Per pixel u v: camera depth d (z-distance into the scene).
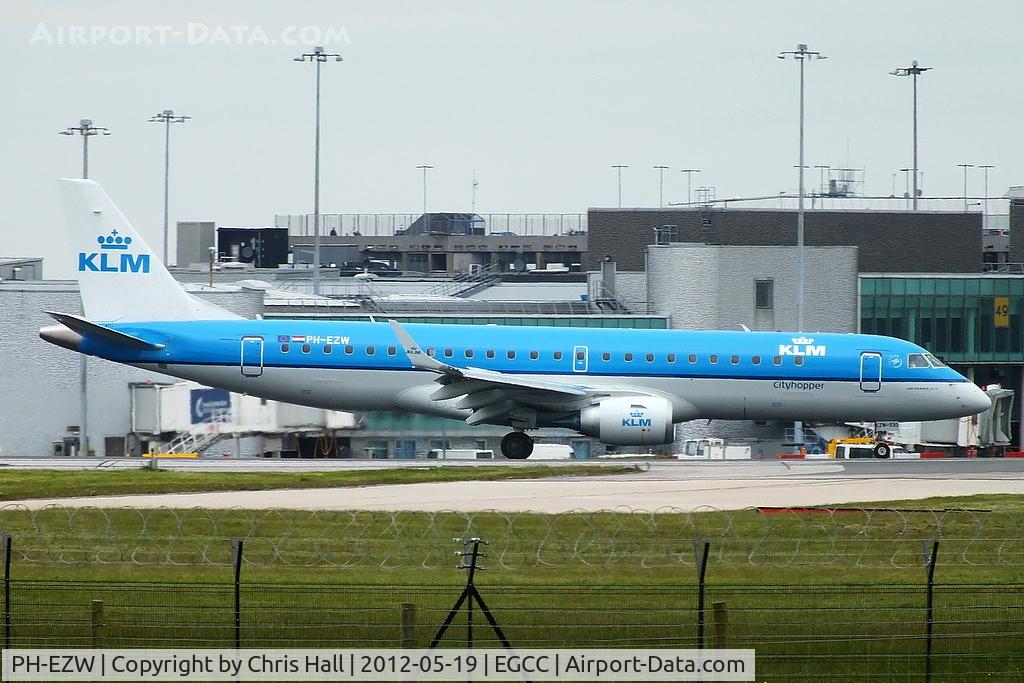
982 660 96.00
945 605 103.50
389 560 115.69
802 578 110.56
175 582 105.88
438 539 124.25
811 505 150.38
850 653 96.12
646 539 125.44
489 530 128.62
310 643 93.75
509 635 96.00
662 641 94.25
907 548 124.12
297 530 127.94
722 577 110.12
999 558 120.50
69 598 101.19
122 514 134.62
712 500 155.62
